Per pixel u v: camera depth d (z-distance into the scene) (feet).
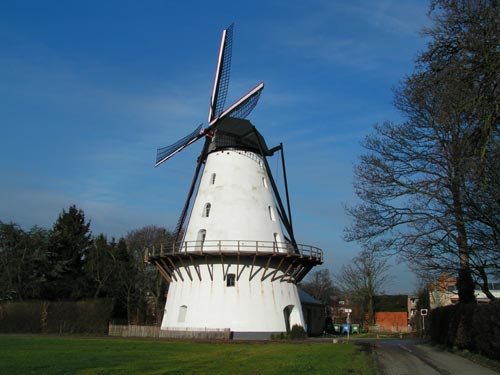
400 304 251.60
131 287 192.54
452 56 47.50
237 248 107.45
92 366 52.37
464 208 54.13
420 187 64.80
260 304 105.91
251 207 112.37
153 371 47.65
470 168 45.50
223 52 123.24
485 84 42.37
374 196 69.87
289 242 114.73
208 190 115.44
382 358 63.82
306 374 44.60
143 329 119.34
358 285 196.95
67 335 123.65
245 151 117.70
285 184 118.01
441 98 50.03
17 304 138.00
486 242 53.57
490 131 42.98
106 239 193.06
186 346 82.74
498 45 41.16
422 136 68.69
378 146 74.38
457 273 67.10
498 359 56.44
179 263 113.50
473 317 63.00
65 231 187.73
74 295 173.68
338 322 245.24
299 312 113.91
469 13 43.91
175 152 125.90
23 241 166.71
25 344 85.10
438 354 69.87
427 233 63.98
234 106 118.52
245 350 74.02
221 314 104.17
